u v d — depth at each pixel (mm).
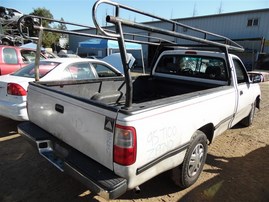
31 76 4781
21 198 2777
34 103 3039
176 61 4508
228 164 3762
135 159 2002
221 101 3354
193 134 2799
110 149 2037
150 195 2904
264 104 8258
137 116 1976
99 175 2062
